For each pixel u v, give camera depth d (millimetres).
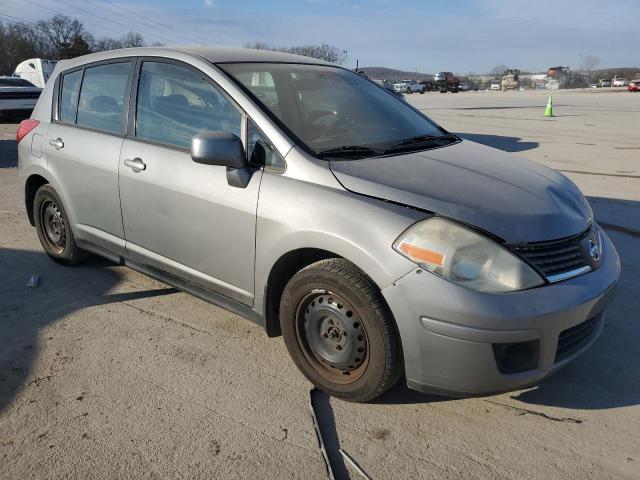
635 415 2900
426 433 2766
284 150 3086
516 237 2605
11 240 5594
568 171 8953
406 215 2672
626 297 4258
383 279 2625
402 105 4148
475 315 2473
